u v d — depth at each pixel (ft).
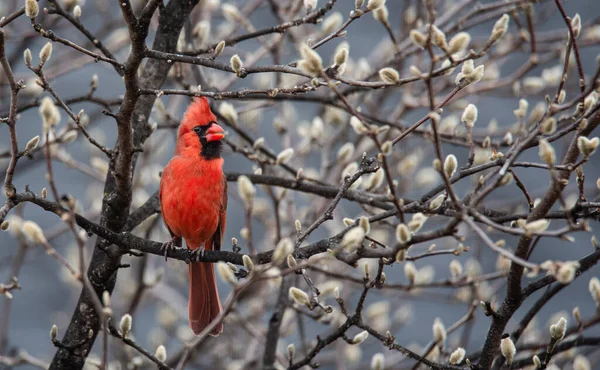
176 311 41.52
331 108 40.83
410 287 30.73
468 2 40.86
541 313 51.52
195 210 30.35
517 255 22.86
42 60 23.50
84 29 27.45
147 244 26.55
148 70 30.17
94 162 37.78
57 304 55.21
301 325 34.94
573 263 17.99
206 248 32.14
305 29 44.42
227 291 53.01
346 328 24.97
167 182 30.53
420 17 40.70
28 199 23.45
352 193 29.53
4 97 43.11
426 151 46.42
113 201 26.63
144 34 22.89
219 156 31.12
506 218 24.00
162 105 35.06
